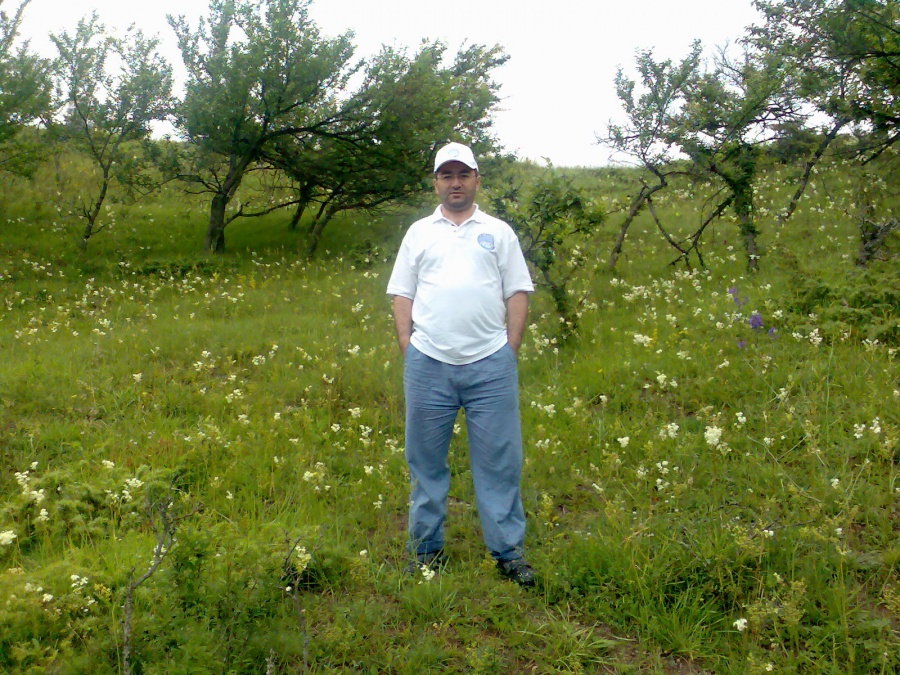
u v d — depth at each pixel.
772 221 11.41
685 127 9.37
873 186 9.96
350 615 3.46
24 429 5.69
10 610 3.18
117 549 3.90
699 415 5.55
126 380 6.72
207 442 5.20
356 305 9.26
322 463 4.92
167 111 12.70
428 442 3.82
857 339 6.47
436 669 3.20
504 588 3.64
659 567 3.64
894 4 9.54
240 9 12.22
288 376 6.81
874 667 3.04
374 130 12.48
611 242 11.04
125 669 2.75
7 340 8.01
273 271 11.75
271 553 3.52
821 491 4.26
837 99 9.86
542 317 8.00
